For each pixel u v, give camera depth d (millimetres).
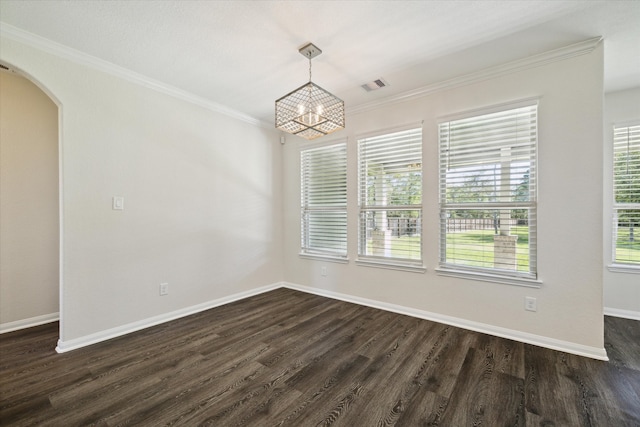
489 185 2723
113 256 2656
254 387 1896
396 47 2322
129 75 2725
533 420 1589
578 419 1593
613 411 1648
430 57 2469
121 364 2172
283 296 3912
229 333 2732
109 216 2629
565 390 1834
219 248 3557
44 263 2986
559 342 2359
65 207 2377
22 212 2867
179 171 3160
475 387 1877
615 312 3033
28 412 1652
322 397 1794
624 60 2445
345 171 3752
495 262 2703
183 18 1967
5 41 2082
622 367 2082
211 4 1829
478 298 2750
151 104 2922
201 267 3363
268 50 2365
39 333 2715
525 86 2496
